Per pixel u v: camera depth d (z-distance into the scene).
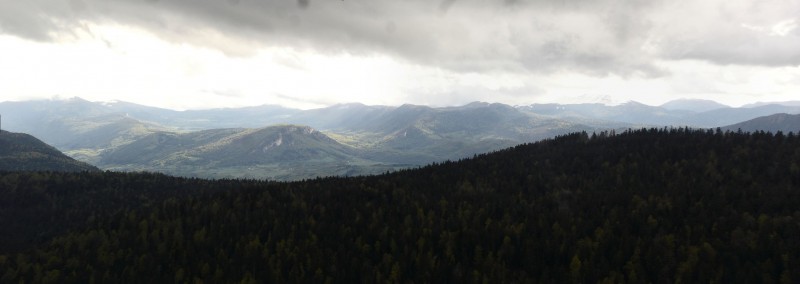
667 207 149.12
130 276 145.00
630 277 121.25
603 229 143.88
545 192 181.88
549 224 153.38
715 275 116.44
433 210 170.75
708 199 151.12
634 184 173.12
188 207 191.75
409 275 137.50
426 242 149.00
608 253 134.50
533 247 140.25
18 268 152.62
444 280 133.88
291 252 149.00
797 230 125.44
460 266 136.62
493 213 165.75
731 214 138.75
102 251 158.88
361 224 165.12
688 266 120.25
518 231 148.38
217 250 156.88
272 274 139.62
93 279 143.38
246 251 153.12
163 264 152.12
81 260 157.38
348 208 177.50
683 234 135.12
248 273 139.50
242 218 175.88
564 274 127.56
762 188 152.75
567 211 162.00
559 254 136.62
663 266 123.12
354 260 141.62
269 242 157.00
